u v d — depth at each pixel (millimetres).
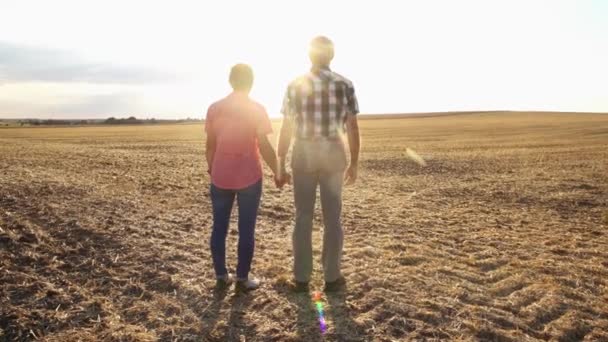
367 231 6039
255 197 3842
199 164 14758
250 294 3883
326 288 3928
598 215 7461
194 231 5742
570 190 9977
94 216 5969
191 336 3275
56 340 3211
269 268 4461
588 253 5188
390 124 72125
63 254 4684
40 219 5645
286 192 8969
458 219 7000
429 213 7445
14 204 6219
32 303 3670
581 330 3387
